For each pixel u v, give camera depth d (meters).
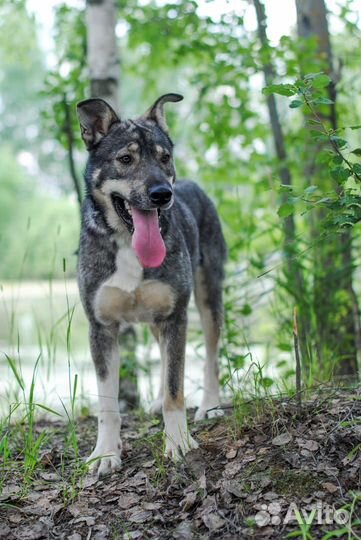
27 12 3.15
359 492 1.46
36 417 2.14
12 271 9.83
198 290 2.14
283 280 2.48
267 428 1.67
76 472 1.68
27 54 3.79
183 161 3.13
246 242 2.45
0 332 4.90
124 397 2.33
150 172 1.76
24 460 1.78
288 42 2.43
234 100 2.76
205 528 1.48
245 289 2.45
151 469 1.67
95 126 1.84
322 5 2.47
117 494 1.61
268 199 2.73
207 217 2.19
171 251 1.80
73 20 3.00
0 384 2.90
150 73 3.33
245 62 2.55
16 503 1.61
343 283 2.24
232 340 2.26
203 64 2.94
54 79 2.62
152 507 1.55
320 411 1.68
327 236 1.66
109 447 1.73
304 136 2.48
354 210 1.60
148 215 1.75
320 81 1.63
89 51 2.46
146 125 1.85
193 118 3.29
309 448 1.58
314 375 2.05
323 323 2.22
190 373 2.90
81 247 1.83
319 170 2.41
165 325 1.82
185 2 2.74
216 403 1.99
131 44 2.97
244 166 2.89
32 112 18.67
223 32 2.62
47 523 1.55
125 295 1.79
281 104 2.94
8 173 13.48
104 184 1.80
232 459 1.62
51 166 18.16
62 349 4.00
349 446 1.56
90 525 1.53
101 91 2.44
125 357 2.33
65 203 12.86
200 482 1.57
